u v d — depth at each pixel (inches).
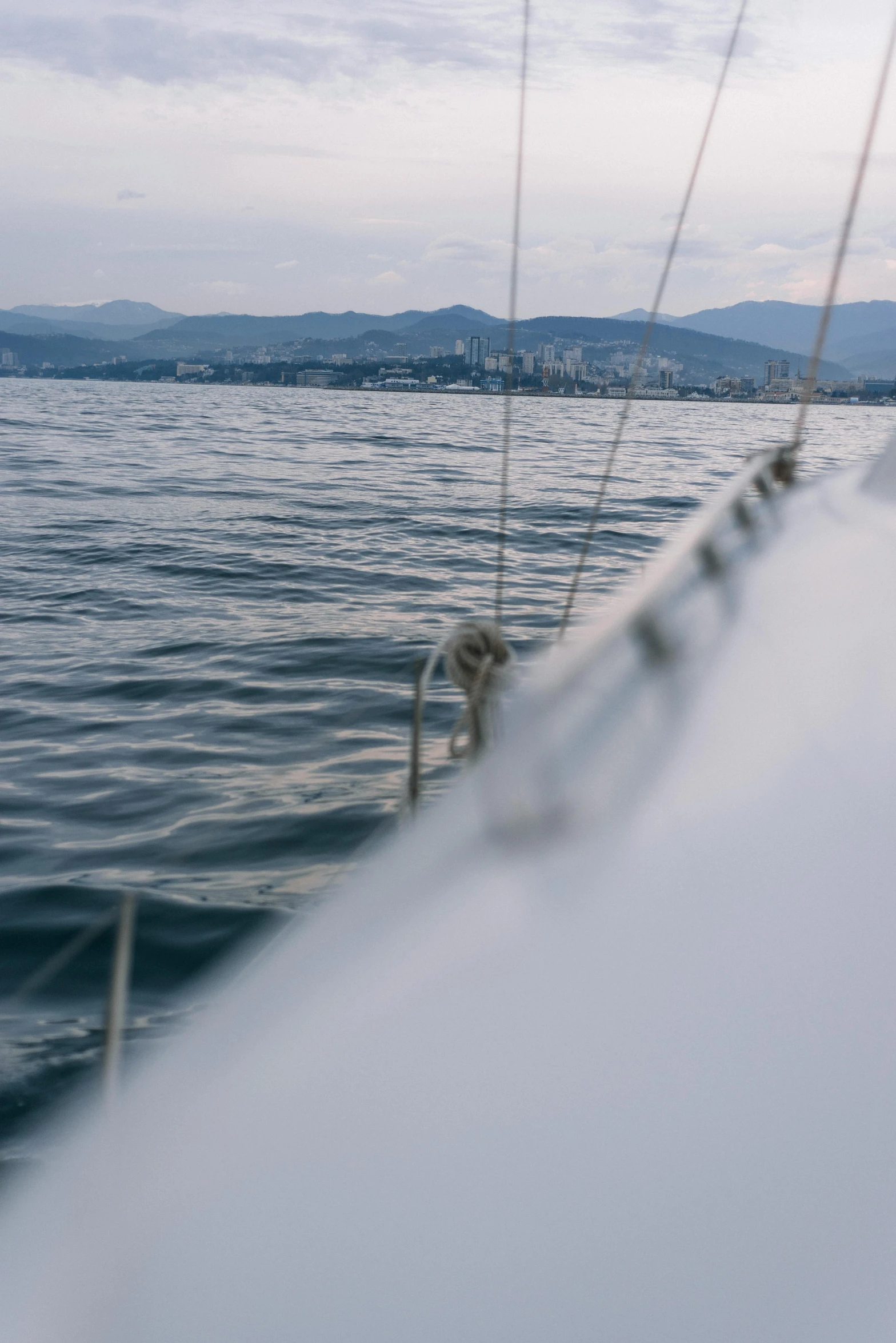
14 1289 27.5
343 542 550.9
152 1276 27.8
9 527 594.6
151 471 924.0
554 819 49.4
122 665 311.9
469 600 408.5
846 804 52.2
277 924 153.6
